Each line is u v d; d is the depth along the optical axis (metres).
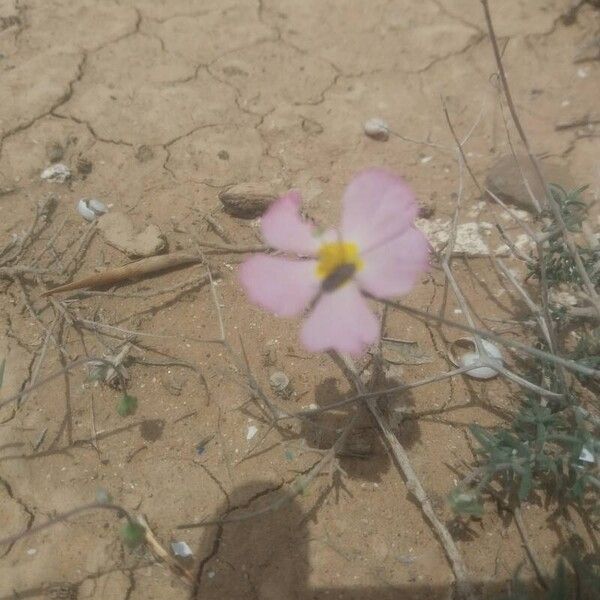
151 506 0.11
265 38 0.20
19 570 0.10
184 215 0.15
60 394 0.12
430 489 0.11
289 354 0.12
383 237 0.07
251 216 0.15
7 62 0.18
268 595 0.10
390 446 0.11
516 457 0.10
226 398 0.12
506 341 0.08
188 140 0.17
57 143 0.16
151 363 0.12
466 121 0.17
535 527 0.10
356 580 0.10
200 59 0.19
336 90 0.18
